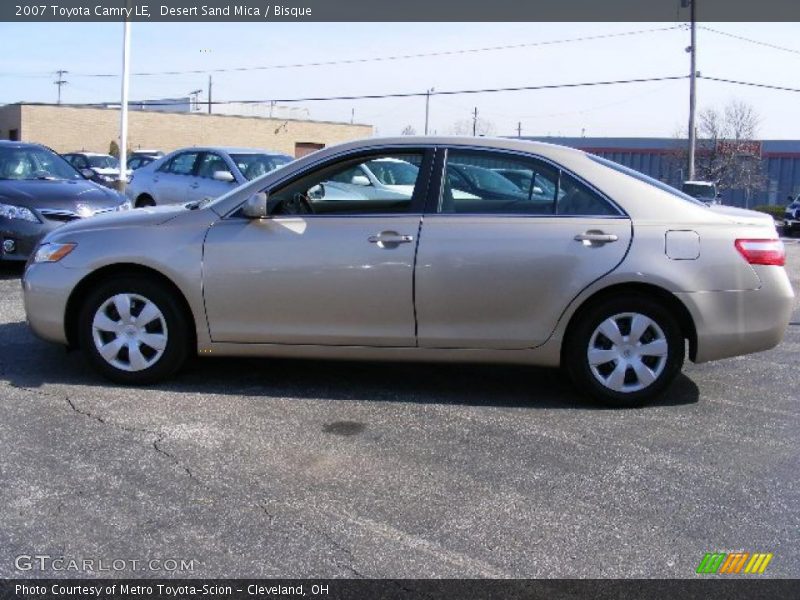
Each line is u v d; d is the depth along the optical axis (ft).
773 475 14.78
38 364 20.43
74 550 11.76
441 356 18.17
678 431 16.88
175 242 18.22
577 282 17.57
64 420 16.65
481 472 14.60
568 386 19.75
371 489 13.84
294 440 15.87
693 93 116.26
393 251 17.70
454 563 11.61
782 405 18.74
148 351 18.75
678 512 13.26
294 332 18.20
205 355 18.63
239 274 18.03
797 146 163.53
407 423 16.96
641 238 17.62
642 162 170.40
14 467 14.38
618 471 14.79
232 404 17.84
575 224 17.71
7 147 35.99
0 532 12.19
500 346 17.97
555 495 13.78
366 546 12.01
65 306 18.69
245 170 41.37
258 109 215.72
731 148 157.48
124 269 18.65
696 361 18.15
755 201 165.17
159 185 44.80
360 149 18.52
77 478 13.99
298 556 11.71
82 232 18.86
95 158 100.07
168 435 15.96
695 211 18.08
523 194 18.12
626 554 11.94
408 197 18.48
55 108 151.02
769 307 17.94
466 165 18.29
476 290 17.67
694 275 17.61
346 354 18.33
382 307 17.87
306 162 18.54
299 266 17.88
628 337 17.90
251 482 13.98
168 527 12.43
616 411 18.02
